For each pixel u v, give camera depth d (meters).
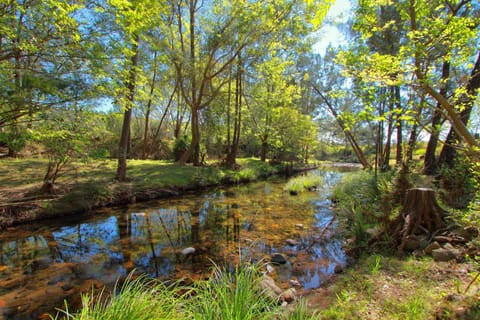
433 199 4.05
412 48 3.11
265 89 18.62
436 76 3.59
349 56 3.85
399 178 5.50
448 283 2.62
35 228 5.68
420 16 3.11
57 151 5.64
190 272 3.79
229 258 4.28
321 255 4.32
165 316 1.67
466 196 4.98
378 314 2.22
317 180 12.27
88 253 4.52
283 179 15.13
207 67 12.63
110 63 5.48
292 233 5.50
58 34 4.50
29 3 4.12
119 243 5.00
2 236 5.16
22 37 4.23
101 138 8.52
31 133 4.77
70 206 6.51
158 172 11.21
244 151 24.38
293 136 21.11
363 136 16.23
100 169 10.09
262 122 20.31
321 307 2.53
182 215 7.01
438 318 2.03
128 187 8.41
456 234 3.65
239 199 9.14
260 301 1.89
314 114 23.89
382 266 3.28
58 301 3.04
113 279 3.59
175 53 11.23
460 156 5.46
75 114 5.28
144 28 6.84
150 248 4.75
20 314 2.78
